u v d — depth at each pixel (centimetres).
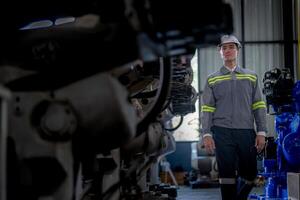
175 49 123
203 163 816
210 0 111
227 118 340
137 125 173
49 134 111
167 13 110
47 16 143
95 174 194
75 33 120
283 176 414
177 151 930
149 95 231
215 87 348
